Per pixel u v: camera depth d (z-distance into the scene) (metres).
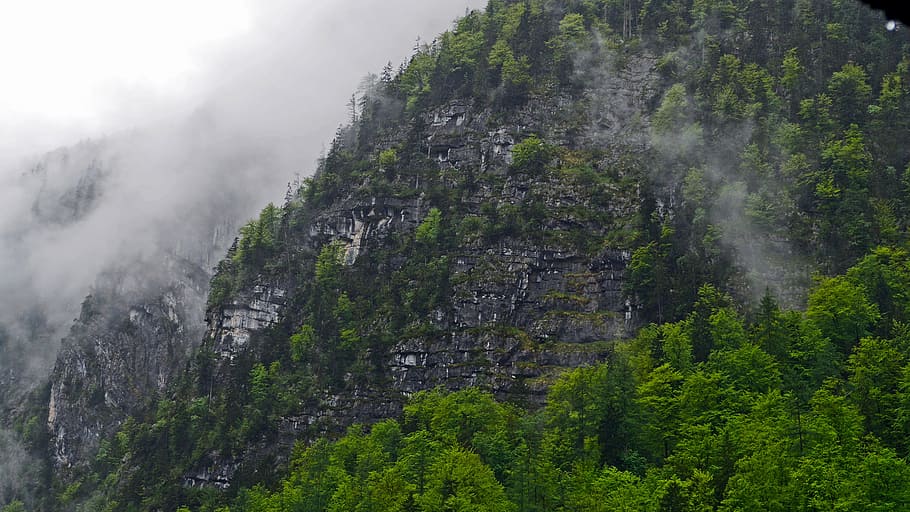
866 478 112.75
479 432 169.25
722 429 139.25
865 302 171.50
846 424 132.88
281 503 174.75
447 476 142.12
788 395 145.88
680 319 195.00
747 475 118.75
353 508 154.62
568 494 134.88
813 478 116.06
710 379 154.12
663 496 121.94
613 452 150.62
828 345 164.50
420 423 184.50
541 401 199.25
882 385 148.12
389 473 151.88
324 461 181.50
